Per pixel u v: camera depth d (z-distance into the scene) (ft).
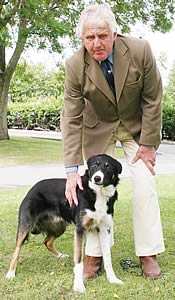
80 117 13.32
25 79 79.00
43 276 13.37
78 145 13.26
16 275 13.47
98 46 11.93
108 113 13.26
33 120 112.98
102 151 13.60
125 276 13.46
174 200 26.50
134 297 11.76
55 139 81.92
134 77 12.53
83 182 12.93
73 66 12.85
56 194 13.62
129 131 13.52
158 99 13.01
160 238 13.69
